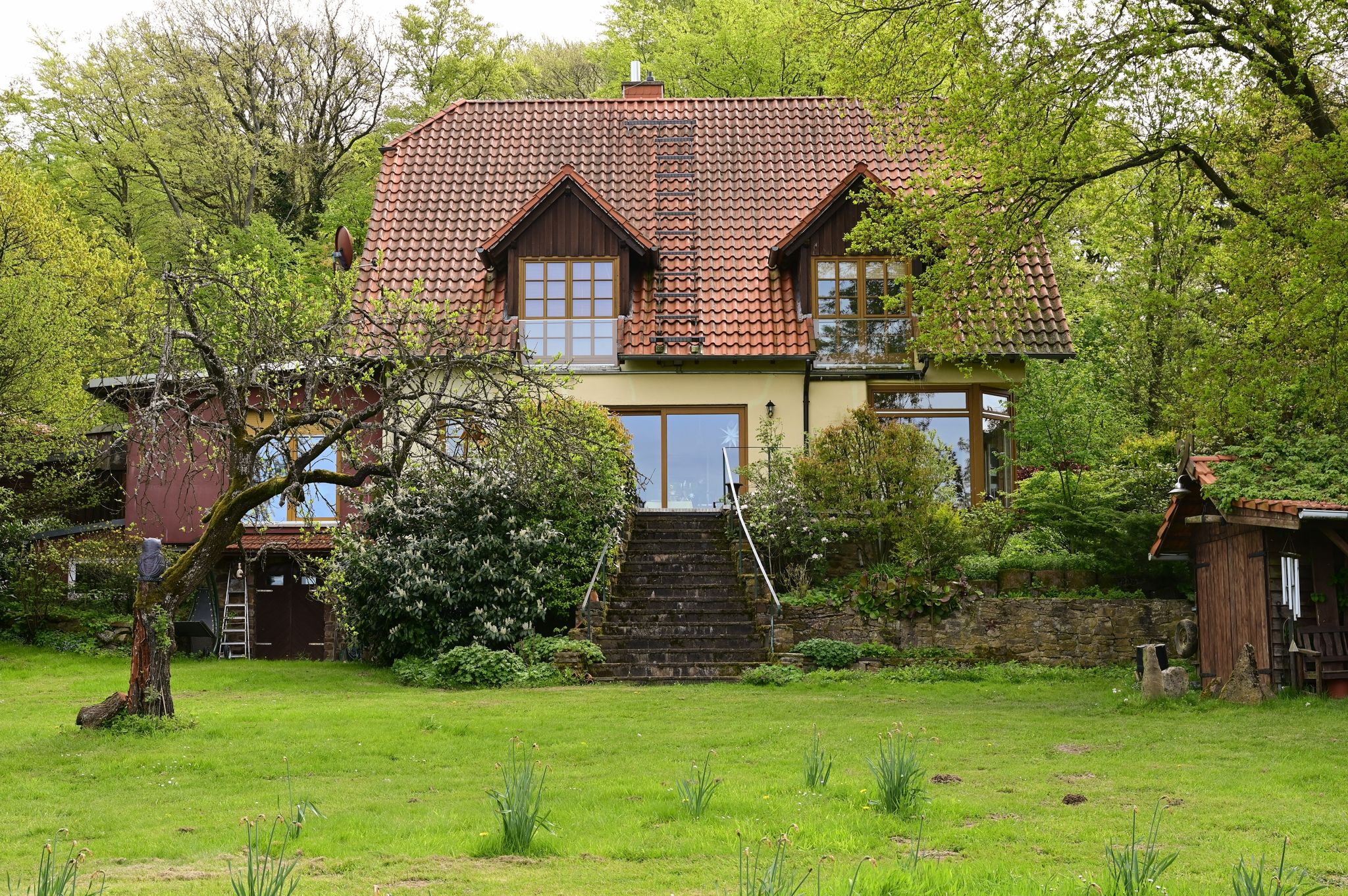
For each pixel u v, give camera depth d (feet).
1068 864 27.09
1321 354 56.29
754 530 75.20
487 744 44.93
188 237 128.36
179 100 139.44
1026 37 60.49
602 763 40.98
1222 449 59.00
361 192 141.38
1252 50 58.39
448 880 26.17
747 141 101.91
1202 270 69.31
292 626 87.61
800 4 70.08
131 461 86.89
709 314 90.53
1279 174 56.85
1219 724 47.32
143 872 27.53
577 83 173.78
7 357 82.38
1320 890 24.97
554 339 89.92
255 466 50.24
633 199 97.35
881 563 72.90
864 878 24.63
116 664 74.08
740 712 52.49
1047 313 89.76
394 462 50.93
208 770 40.75
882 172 98.58
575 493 56.75
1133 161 62.08
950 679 64.39
